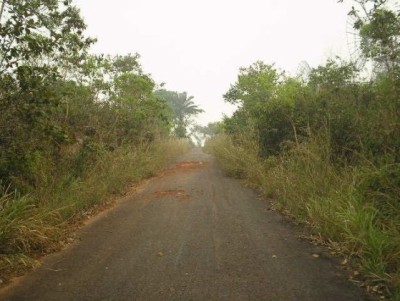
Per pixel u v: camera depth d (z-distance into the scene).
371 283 3.98
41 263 4.91
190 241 5.61
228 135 17.50
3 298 3.95
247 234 5.88
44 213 5.99
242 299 3.75
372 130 6.92
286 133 10.87
